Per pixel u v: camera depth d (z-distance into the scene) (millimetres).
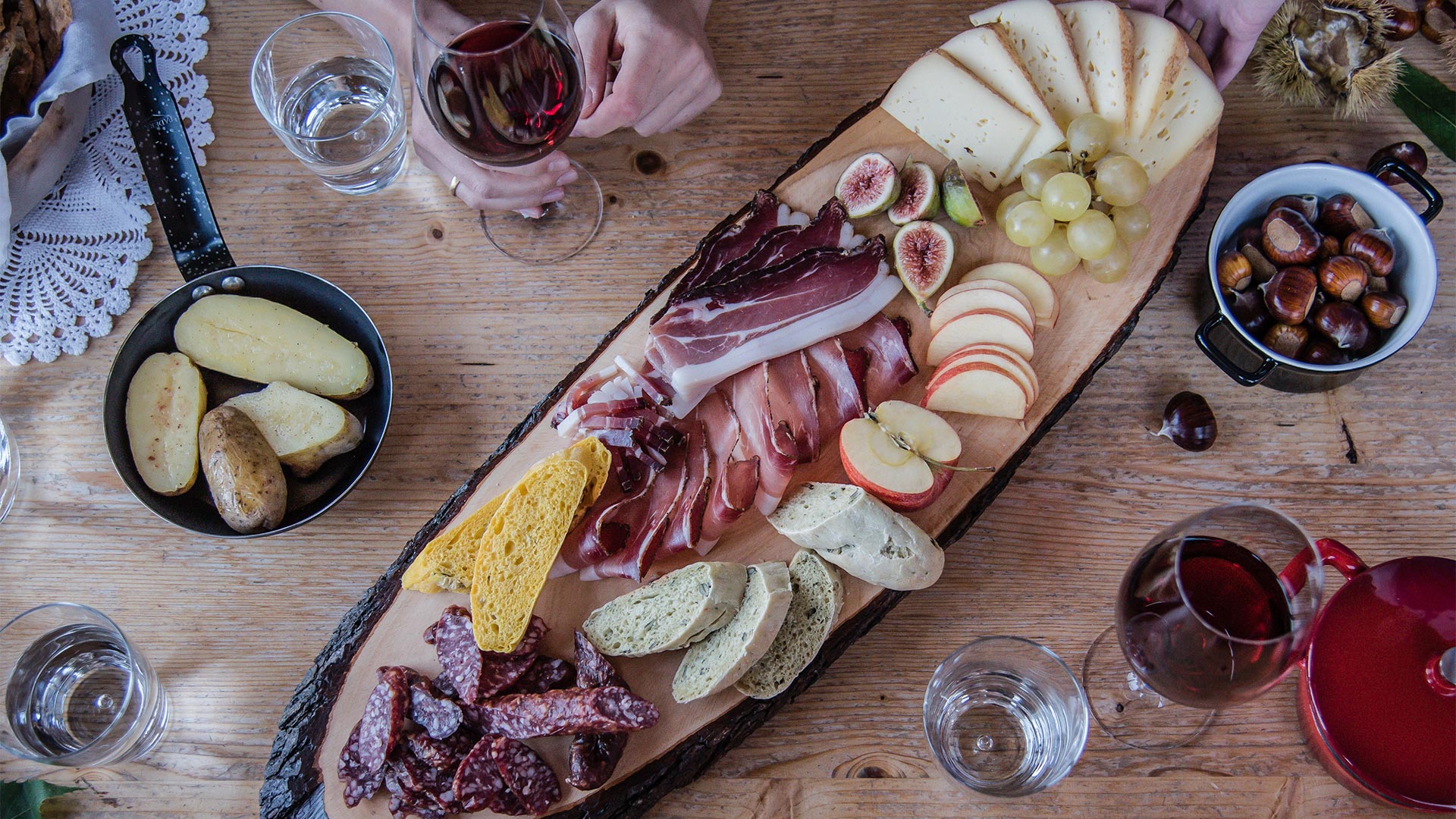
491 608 1348
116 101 1740
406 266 1725
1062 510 1599
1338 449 1614
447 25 1391
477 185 1644
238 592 1579
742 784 1479
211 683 1542
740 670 1303
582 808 1363
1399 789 1232
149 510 1608
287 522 1506
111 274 1683
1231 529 1220
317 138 1657
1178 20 1726
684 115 1714
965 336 1489
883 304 1533
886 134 1643
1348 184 1504
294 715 1432
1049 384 1527
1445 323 1657
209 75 1792
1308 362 1483
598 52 1578
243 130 1771
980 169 1605
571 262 1722
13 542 1601
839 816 1467
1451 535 1578
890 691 1521
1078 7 1567
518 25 1402
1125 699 1496
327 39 1750
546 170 1657
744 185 1754
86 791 1490
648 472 1479
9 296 1670
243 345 1542
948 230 1587
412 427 1646
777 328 1499
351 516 1606
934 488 1423
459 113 1364
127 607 1575
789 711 1511
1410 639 1245
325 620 1566
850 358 1518
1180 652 1194
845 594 1434
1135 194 1459
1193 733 1477
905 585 1386
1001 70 1535
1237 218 1564
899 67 1799
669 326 1488
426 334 1693
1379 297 1477
